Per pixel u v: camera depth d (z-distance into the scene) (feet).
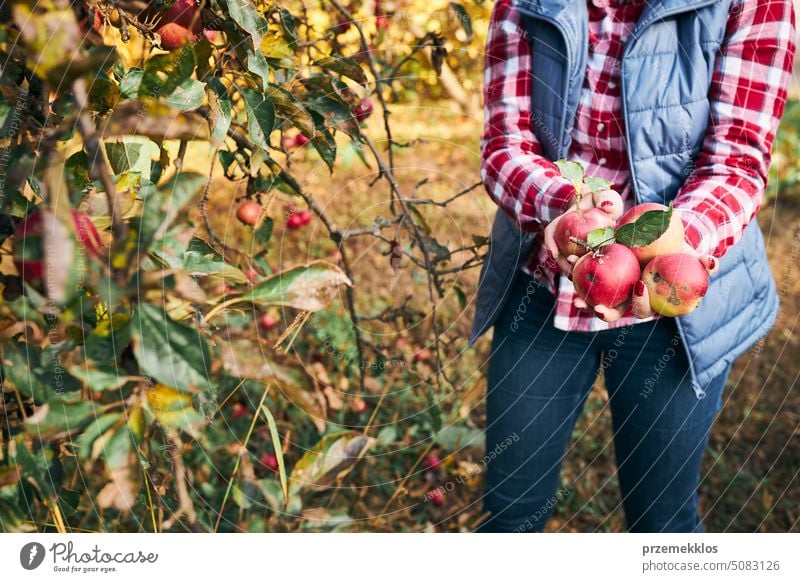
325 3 5.24
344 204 12.23
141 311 2.39
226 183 11.37
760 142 3.48
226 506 5.18
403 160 14.53
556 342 4.23
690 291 2.74
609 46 3.67
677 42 3.49
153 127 2.77
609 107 3.71
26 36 2.55
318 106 3.88
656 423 4.11
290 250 10.53
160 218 2.42
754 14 3.42
